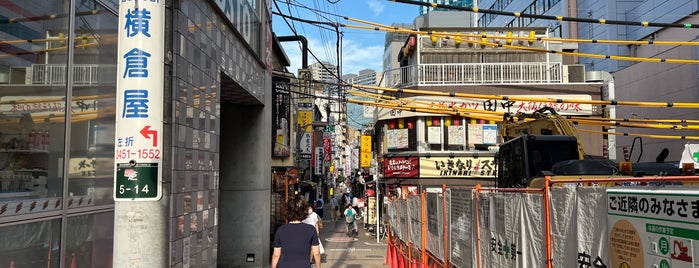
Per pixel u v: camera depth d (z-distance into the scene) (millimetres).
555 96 22219
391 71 25562
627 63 35844
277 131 21422
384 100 18109
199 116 7773
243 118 12633
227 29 9461
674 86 29812
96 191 5711
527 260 4875
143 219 3152
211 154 8438
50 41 5051
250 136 12586
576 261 3869
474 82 22594
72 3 5363
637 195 3076
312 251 5566
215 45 8680
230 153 12500
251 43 11219
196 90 7598
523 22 46844
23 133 4668
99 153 5789
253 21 11469
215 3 8391
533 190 4730
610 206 3391
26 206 4578
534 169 9289
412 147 22578
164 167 3461
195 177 7582
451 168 21859
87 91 5609
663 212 2824
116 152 3199
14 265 4398
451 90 22156
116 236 3174
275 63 23000
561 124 10578
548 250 4367
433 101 21812
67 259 5133
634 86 34031
